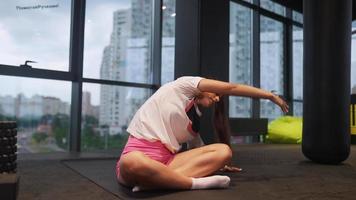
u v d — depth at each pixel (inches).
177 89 79.9
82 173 99.7
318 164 121.9
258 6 253.0
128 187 78.5
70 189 78.4
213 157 79.5
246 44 252.7
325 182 87.3
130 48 196.2
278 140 228.5
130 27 196.2
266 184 83.7
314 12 123.0
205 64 166.6
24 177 94.0
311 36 123.9
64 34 172.1
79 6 173.8
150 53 205.9
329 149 119.1
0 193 57.7
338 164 122.0
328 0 120.4
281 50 276.5
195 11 167.8
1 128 69.4
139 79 200.1
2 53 157.8
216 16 172.4
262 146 201.9
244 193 73.2
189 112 80.0
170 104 78.5
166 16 206.7
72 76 172.2
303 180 89.7
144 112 79.7
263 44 260.4
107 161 127.6
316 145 121.6
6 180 58.7
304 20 128.0
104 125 182.5
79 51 172.6
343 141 120.0
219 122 90.7
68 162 124.5
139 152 71.9
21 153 153.8
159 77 203.9
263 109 252.4
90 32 178.1
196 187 75.1
